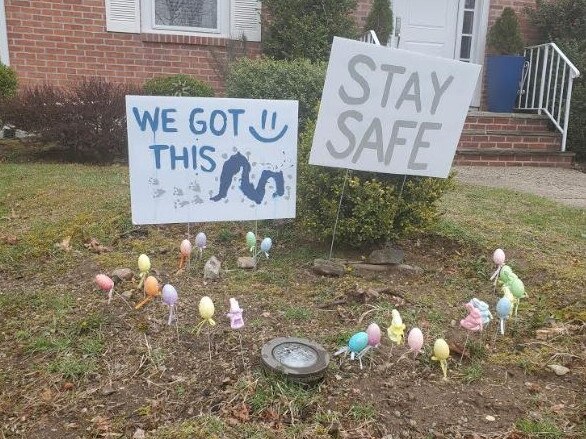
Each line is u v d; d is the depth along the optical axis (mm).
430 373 2391
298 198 3648
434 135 3312
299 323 2766
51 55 8234
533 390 2324
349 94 3137
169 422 2061
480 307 2514
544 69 8859
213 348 2502
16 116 6664
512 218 5047
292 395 2160
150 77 8641
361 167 3283
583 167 8680
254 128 3244
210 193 3240
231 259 3605
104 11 8297
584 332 2822
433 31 9844
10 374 2373
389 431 2031
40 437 2004
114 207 4598
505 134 8570
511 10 9375
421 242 4102
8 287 3232
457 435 2018
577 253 4098
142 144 3094
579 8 9188
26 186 5344
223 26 8883
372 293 3066
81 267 3455
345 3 8320
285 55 8242
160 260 3566
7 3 7945
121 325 2695
